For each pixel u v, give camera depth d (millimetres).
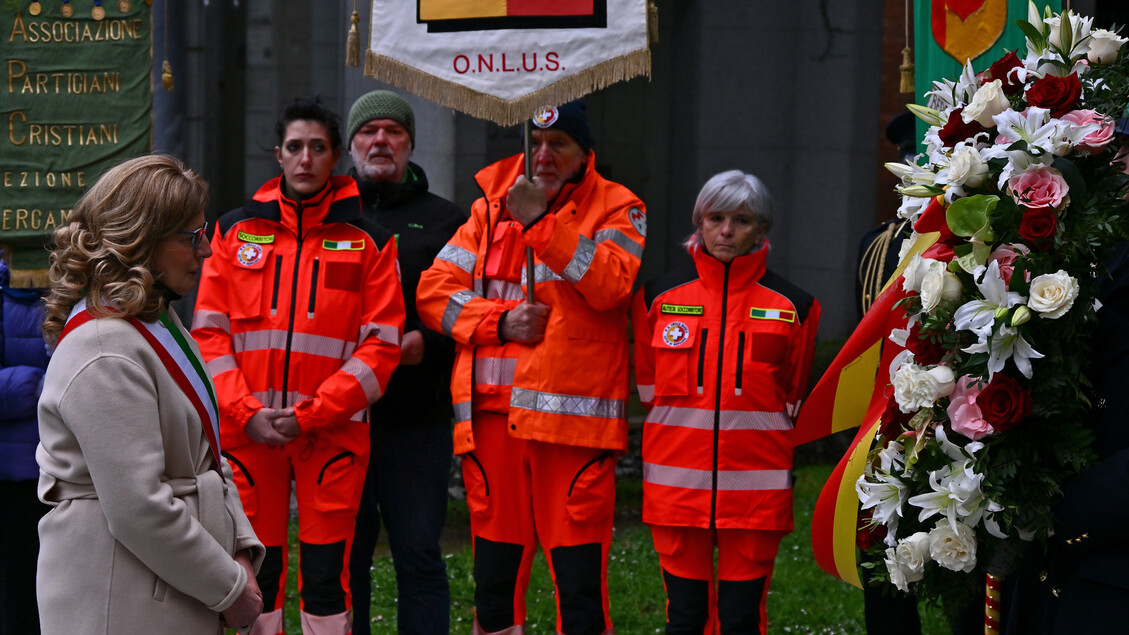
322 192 4102
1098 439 2539
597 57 3625
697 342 3871
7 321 3980
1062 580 2590
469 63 3662
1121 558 2459
